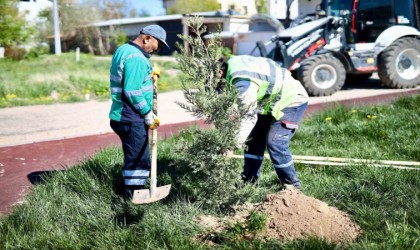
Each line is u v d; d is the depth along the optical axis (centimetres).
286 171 457
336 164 539
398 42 1262
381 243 350
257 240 360
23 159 690
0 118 1064
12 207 470
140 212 423
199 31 397
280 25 1769
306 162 554
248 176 485
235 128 388
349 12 1280
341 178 505
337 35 1258
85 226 402
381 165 522
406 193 448
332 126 740
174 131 840
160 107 1168
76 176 500
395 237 356
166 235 373
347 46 1259
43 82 1642
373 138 668
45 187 485
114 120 452
